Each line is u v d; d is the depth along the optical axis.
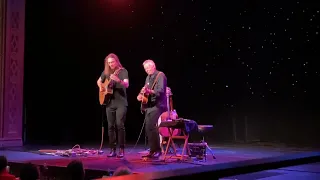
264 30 9.08
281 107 9.12
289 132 9.05
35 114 10.20
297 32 8.67
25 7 9.43
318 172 4.57
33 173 2.83
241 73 9.51
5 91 8.09
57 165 4.57
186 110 10.20
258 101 9.41
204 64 9.88
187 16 9.83
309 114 8.77
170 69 10.17
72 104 10.52
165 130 5.32
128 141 9.61
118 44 10.28
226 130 9.80
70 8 9.99
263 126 9.37
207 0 9.59
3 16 8.19
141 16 10.12
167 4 9.93
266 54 9.13
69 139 10.15
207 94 9.96
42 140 9.80
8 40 8.22
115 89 5.32
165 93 5.16
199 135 5.96
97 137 10.53
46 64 10.11
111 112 5.37
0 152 6.39
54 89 10.34
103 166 4.45
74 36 10.18
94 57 10.33
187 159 5.02
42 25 9.83
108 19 10.22
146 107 5.13
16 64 8.32
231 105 9.73
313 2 8.40
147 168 4.28
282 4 8.77
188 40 9.91
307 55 8.62
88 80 10.41
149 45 10.18
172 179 1.29
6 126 8.02
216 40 9.66
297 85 8.85
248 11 9.21
